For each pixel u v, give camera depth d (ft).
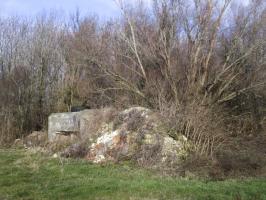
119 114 59.77
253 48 70.08
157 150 51.08
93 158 53.42
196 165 47.14
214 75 69.41
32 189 36.88
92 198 33.53
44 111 92.27
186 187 36.76
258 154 54.90
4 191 36.35
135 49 73.46
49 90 95.61
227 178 43.75
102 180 39.96
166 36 72.18
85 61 82.69
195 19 70.95
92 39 83.15
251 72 72.49
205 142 51.62
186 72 69.05
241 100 74.13
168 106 58.59
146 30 75.10
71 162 50.90
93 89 82.12
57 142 64.54
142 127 55.26
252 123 70.95
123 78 73.77
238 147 57.00
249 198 33.94
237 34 71.15
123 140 54.44
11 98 87.35
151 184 37.68
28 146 72.69
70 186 37.58
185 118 54.54
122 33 76.89
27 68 95.30
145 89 70.03
